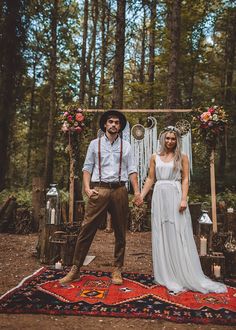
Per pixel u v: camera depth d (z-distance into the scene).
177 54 8.84
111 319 3.21
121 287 4.09
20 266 4.99
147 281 4.38
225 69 16.80
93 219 4.16
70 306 3.43
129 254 6.07
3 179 11.55
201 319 3.19
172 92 8.73
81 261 4.25
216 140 5.10
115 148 4.19
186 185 4.42
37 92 19.36
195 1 14.03
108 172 4.15
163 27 13.51
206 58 15.72
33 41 13.37
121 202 4.17
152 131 6.83
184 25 14.55
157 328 3.05
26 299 3.59
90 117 5.64
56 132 17.34
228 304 3.62
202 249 4.67
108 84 16.64
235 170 15.34
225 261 4.76
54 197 5.36
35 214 7.71
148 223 8.48
